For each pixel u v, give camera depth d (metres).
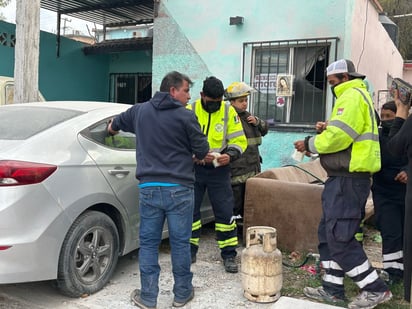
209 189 4.31
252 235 3.72
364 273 3.42
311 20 7.22
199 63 8.17
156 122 3.42
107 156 3.92
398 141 2.99
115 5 10.34
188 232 3.54
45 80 10.86
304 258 4.62
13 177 3.14
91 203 3.64
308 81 7.41
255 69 7.80
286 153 7.47
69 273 3.51
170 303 3.65
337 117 3.33
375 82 9.58
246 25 7.72
